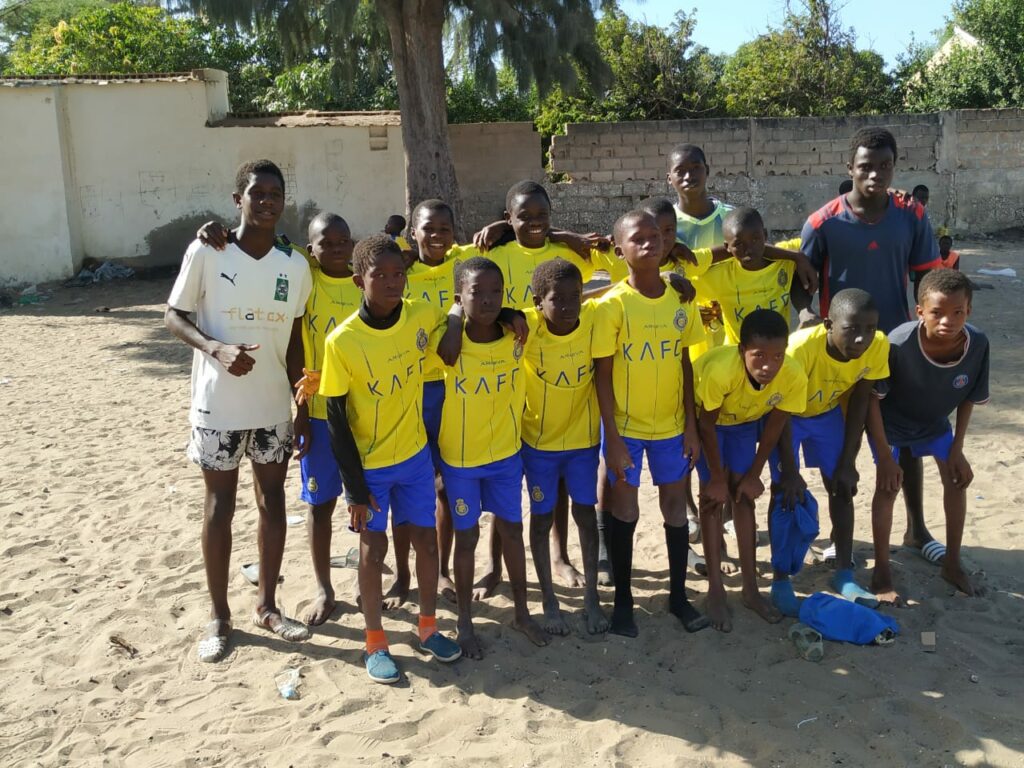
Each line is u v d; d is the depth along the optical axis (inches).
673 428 166.7
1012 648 157.5
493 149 753.0
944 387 172.4
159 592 186.2
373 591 157.9
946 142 780.0
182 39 896.3
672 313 162.1
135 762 133.7
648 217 158.4
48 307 598.2
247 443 163.9
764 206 768.3
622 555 166.4
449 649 158.7
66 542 214.1
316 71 860.6
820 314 190.5
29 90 651.5
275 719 143.9
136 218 702.5
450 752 134.9
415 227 178.5
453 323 156.3
